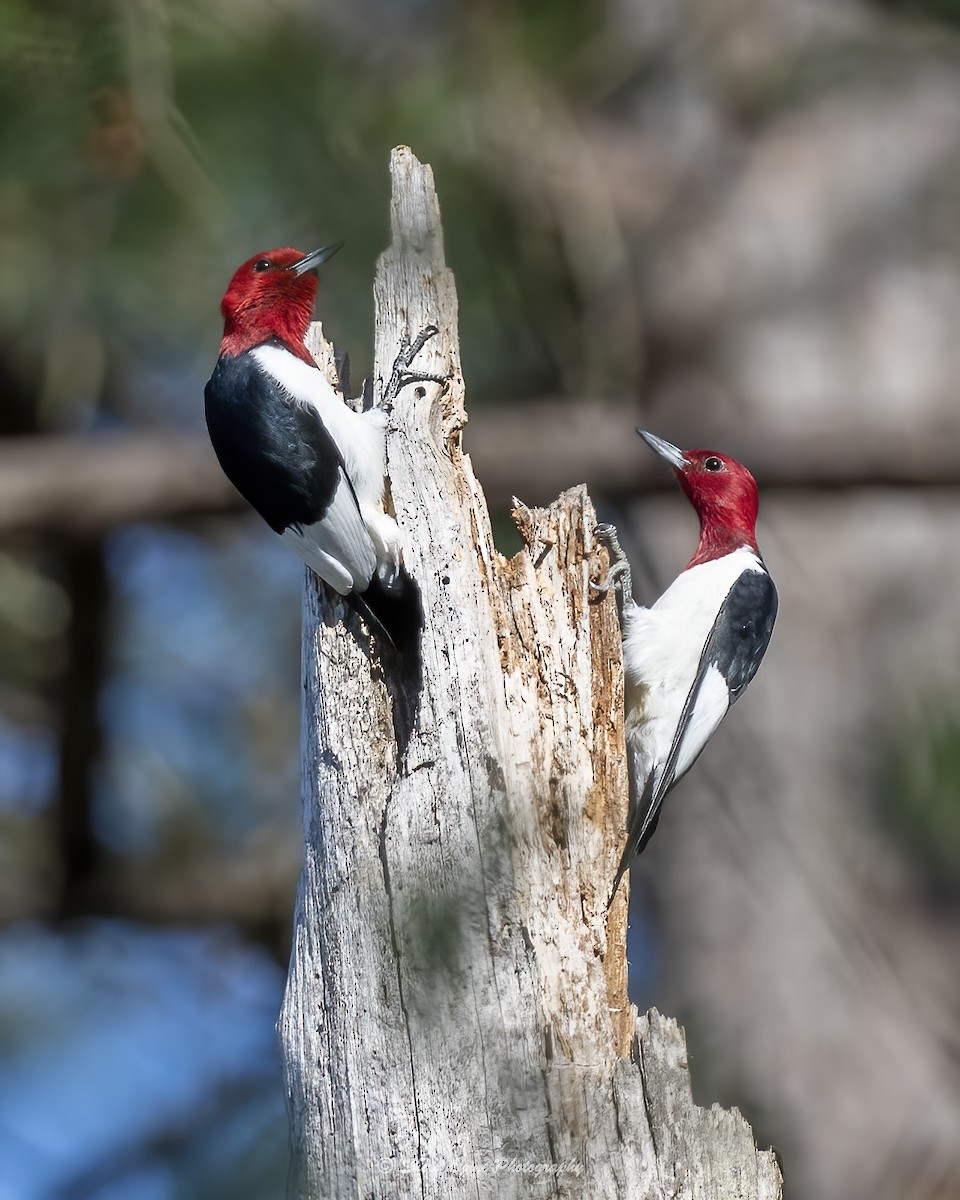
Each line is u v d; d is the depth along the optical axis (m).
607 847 7.55
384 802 7.37
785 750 12.40
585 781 7.45
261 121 11.06
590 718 7.54
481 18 12.55
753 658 9.66
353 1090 7.16
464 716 7.36
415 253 8.07
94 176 10.88
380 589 7.60
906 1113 11.69
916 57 13.52
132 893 13.52
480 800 7.27
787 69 13.48
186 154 10.51
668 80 13.91
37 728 13.97
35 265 11.44
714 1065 12.02
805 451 12.41
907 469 12.33
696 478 10.30
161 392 14.02
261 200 11.41
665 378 13.30
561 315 13.11
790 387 13.12
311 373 8.56
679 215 13.66
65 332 11.89
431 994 7.09
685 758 9.32
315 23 11.99
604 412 12.98
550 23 12.63
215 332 11.91
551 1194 6.91
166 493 12.21
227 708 14.21
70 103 10.48
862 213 13.48
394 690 7.47
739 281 13.39
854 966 11.95
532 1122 6.98
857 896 12.09
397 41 12.52
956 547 12.73
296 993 7.45
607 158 13.83
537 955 7.18
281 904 13.71
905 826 12.08
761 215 13.50
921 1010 11.91
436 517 7.68
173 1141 12.23
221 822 14.15
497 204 12.53
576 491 7.76
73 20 10.40
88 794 13.32
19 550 13.00
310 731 7.71
